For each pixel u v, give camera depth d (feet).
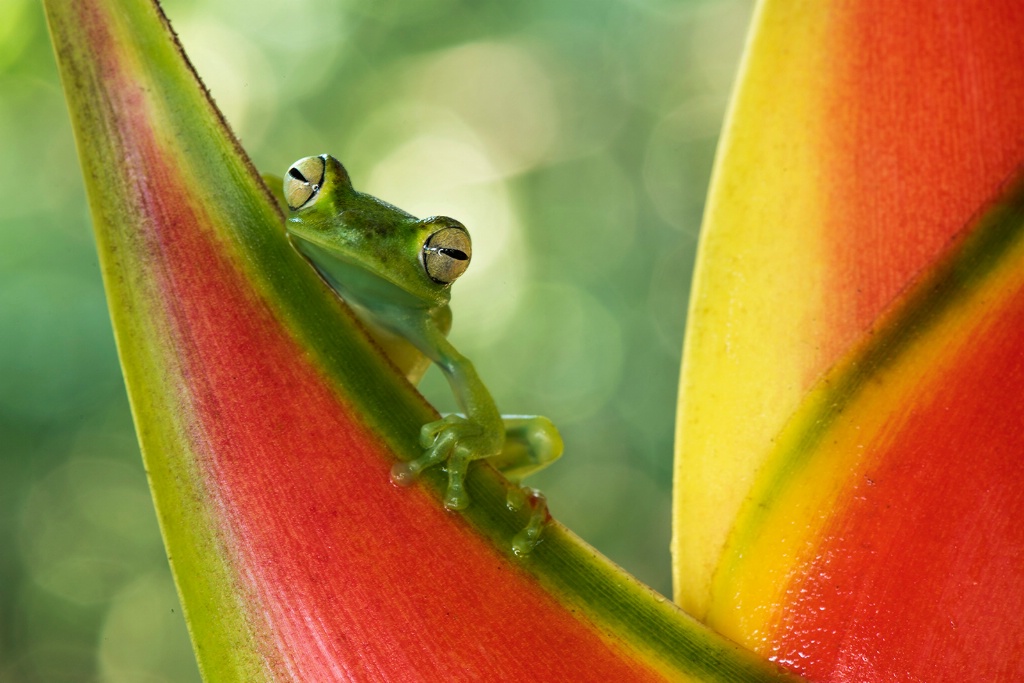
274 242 0.83
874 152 0.84
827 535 0.83
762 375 0.84
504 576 0.82
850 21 0.85
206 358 0.83
